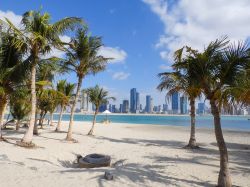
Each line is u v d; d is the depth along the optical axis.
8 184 7.74
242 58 7.35
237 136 27.55
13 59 16.39
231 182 8.25
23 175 8.75
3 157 11.70
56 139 20.19
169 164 11.86
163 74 16.02
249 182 8.84
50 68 18.41
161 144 19.94
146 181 8.54
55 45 16.28
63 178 8.54
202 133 30.38
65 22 15.44
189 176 9.50
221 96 7.73
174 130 35.09
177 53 12.59
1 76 15.60
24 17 15.43
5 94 16.45
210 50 7.78
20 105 26.39
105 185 7.89
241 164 12.24
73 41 19.06
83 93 26.83
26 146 14.84
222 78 7.66
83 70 20.19
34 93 15.58
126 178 8.79
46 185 7.77
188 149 17.11
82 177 8.71
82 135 25.16
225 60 7.57
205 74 7.79
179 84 14.86
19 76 16.20
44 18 15.32
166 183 8.38
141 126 43.84
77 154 14.66
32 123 15.43
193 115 18.00
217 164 12.00
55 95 19.28
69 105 28.94
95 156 12.45
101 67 20.81
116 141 21.31
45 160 12.23
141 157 13.84
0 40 15.73
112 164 12.62
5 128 28.59
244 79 7.50
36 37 14.41
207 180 8.98
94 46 19.78
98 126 42.09
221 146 7.95
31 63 15.75
